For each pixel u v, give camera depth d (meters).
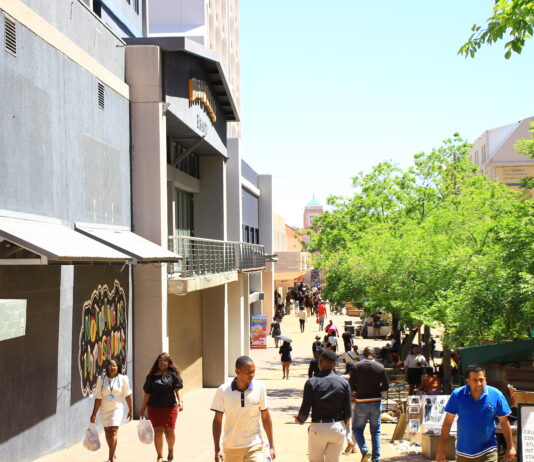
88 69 14.23
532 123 16.89
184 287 17.64
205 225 27.11
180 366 22.48
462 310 14.77
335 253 38.88
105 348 14.90
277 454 12.27
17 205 10.65
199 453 12.30
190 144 23.84
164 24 38.19
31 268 11.23
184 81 19.78
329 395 7.97
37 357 11.39
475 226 21.86
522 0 8.70
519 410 7.29
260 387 6.90
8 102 10.39
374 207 41.47
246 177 42.34
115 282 15.75
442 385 19.75
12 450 10.41
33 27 11.39
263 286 51.88
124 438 13.93
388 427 15.48
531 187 17.03
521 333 14.55
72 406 12.91
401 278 21.91
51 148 12.10
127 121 17.08
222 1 49.78
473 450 7.04
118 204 16.17
